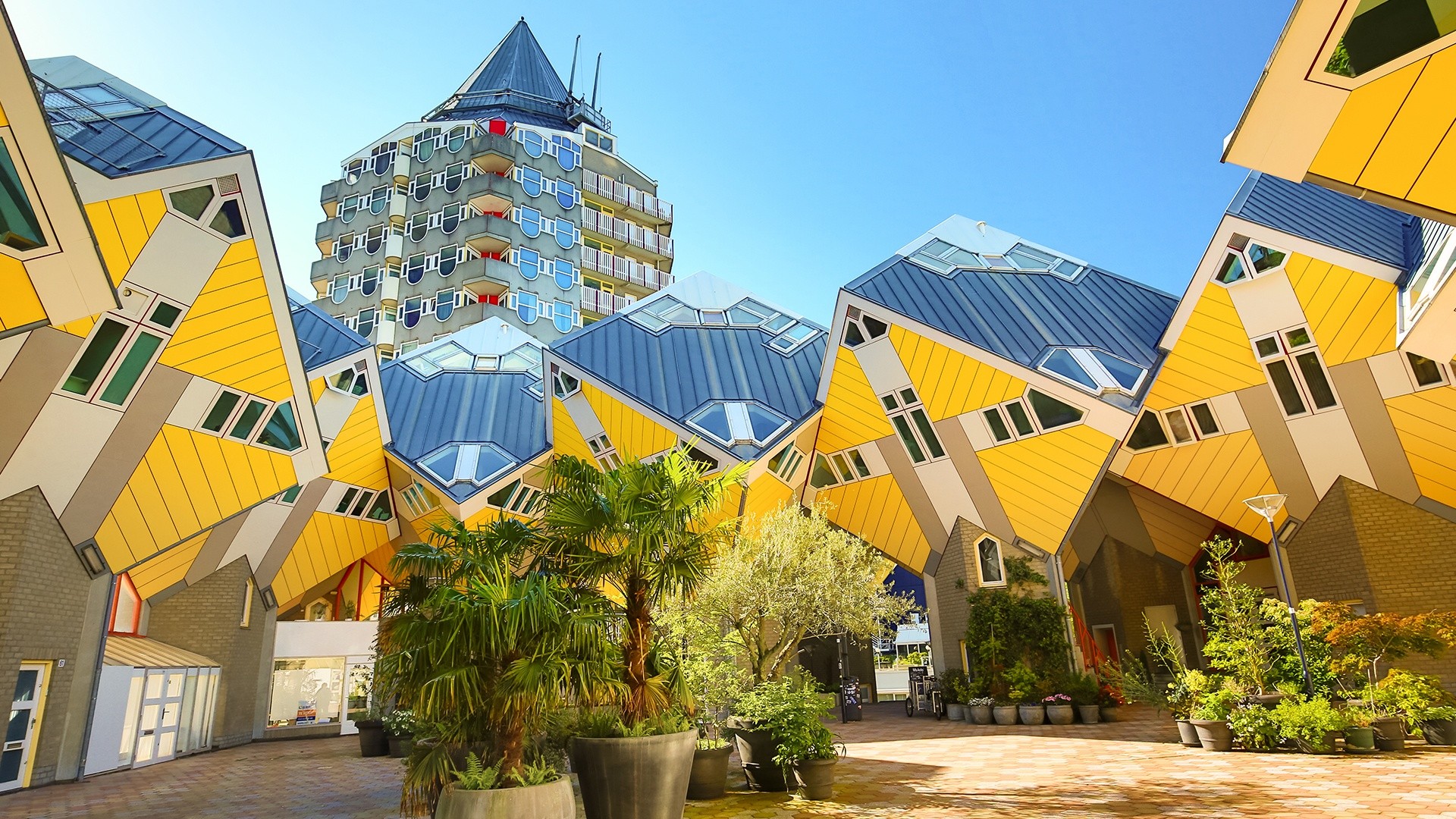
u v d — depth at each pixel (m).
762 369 24.45
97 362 12.79
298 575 24.50
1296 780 9.95
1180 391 19.33
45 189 7.29
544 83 63.88
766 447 20.62
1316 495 18.83
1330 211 17.12
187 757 18.86
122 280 12.12
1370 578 17.52
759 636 13.24
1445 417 16.08
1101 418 18.06
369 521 25.53
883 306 20.23
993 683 20.61
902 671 43.44
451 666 7.09
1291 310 16.59
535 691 6.92
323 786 13.09
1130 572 26.33
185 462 15.23
